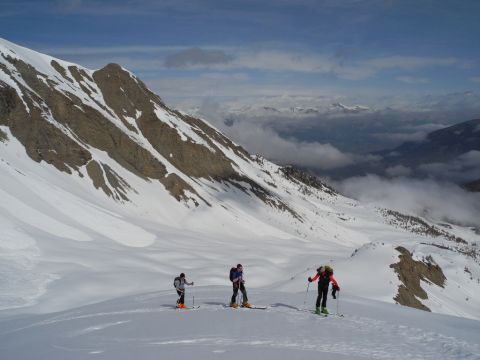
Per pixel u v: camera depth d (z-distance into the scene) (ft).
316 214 582.76
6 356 41.39
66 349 43.04
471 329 60.08
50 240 156.87
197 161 448.65
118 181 310.45
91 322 59.57
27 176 208.74
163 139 433.89
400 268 186.09
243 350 40.73
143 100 453.17
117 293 123.13
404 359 40.52
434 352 43.91
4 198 169.07
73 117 334.65
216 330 50.78
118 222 220.02
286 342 44.98
